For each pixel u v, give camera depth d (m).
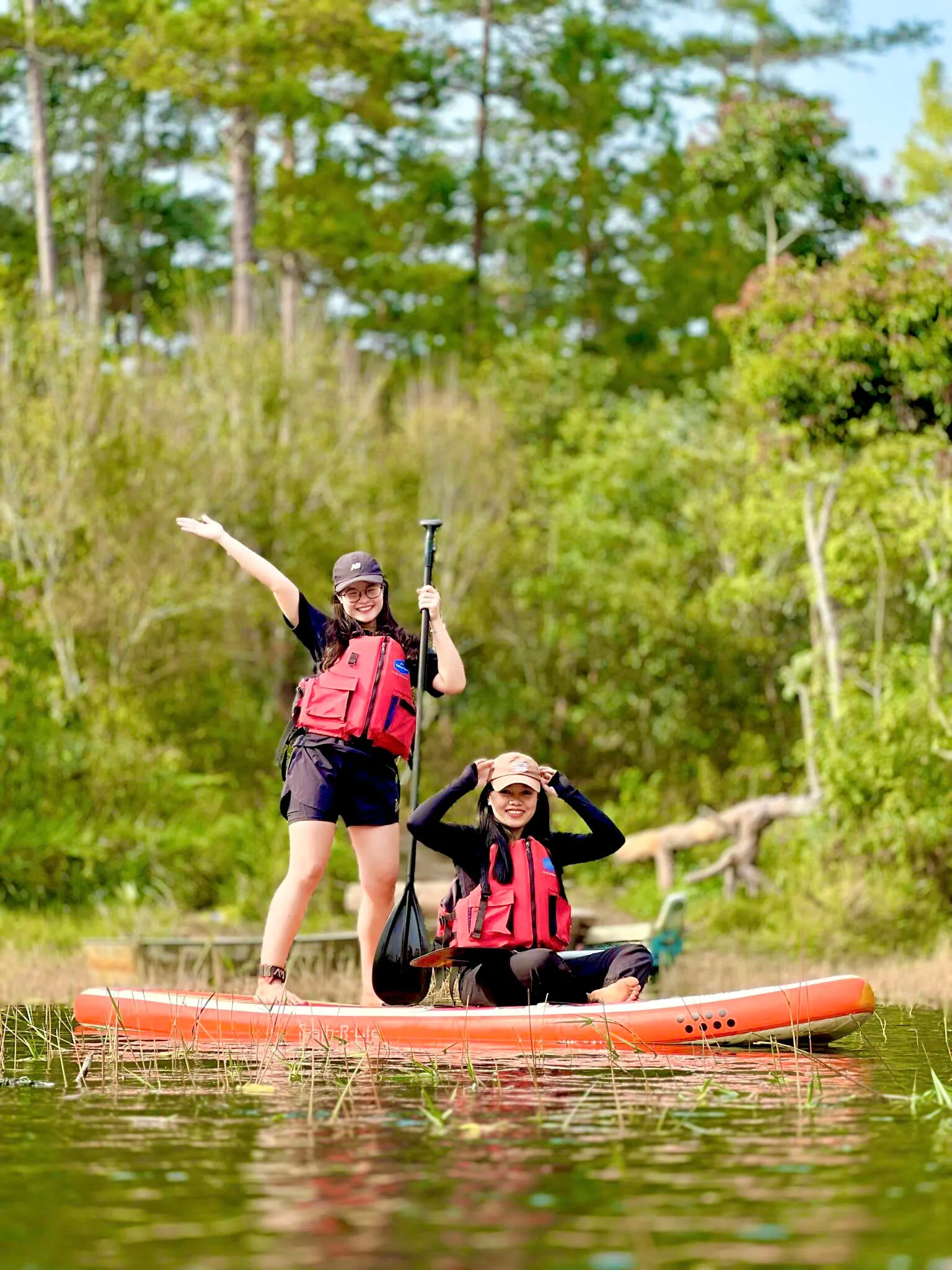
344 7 46.72
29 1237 5.11
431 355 60.44
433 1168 6.17
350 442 39.88
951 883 25.09
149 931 24.17
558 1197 5.64
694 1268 4.70
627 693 42.38
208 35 46.62
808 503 28.94
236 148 49.00
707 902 28.52
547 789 11.22
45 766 27.89
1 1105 7.90
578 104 63.66
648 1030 10.34
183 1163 6.30
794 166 30.69
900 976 18.02
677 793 39.09
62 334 34.91
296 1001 11.11
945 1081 8.76
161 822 29.56
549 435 53.72
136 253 64.75
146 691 33.84
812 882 25.31
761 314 23.75
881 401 23.42
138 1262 4.79
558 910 10.98
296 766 11.33
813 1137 6.89
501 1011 10.47
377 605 11.57
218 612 35.66
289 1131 7.05
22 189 61.44
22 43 48.34
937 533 26.77
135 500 33.38
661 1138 6.86
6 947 21.78
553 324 63.38
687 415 48.03
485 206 63.53
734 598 36.81
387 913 11.55
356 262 53.59
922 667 26.39
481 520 41.38
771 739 42.38
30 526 32.94
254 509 36.34
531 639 43.28
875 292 22.84
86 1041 10.97
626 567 43.31
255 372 37.81
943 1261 4.77
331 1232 5.15
